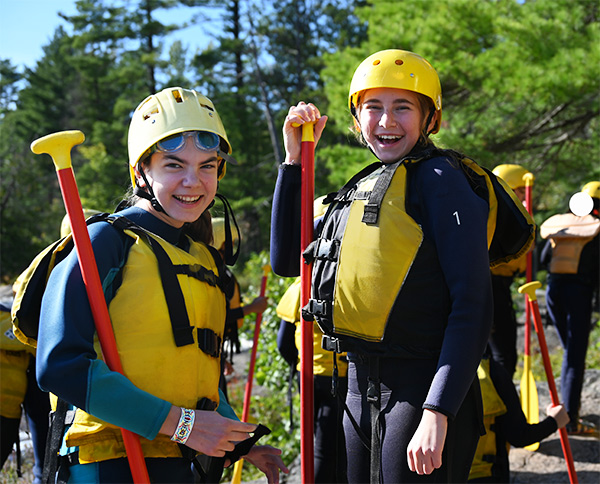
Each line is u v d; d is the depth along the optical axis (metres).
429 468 1.77
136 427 1.66
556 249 4.82
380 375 2.03
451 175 2.01
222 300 2.05
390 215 2.01
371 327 2.00
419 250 1.98
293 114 2.42
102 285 1.77
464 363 1.84
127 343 1.77
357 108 2.34
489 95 9.82
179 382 1.81
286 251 2.56
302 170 2.41
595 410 4.84
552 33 9.51
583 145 11.57
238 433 1.76
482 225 1.97
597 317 9.49
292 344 3.73
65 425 1.86
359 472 2.14
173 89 1.98
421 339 1.99
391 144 2.21
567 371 4.55
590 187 4.84
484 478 3.10
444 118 10.95
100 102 42.50
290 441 5.04
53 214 32.25
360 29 33.84
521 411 3.16
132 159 1.97
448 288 1.96
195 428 1.71
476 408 2.08
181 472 1.86
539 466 3.95
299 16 33.59
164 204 1.92
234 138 31.06
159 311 1.80
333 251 2.13
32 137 49.38
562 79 8.80
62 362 1.65
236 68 32.91
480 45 10.27
